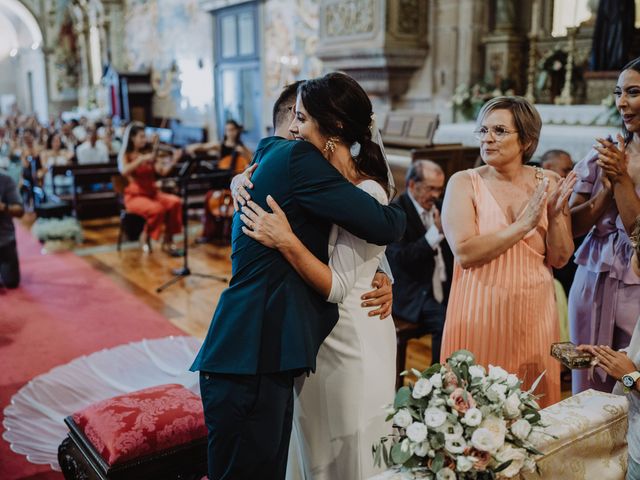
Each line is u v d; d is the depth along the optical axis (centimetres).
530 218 217
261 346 173
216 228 808
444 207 239
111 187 976
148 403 249
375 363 209
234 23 1287
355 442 207
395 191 202
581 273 255
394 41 860
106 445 229
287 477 223
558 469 182
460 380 161
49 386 398
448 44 869
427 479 160
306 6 1079
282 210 176
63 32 2088
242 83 1299
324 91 176
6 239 599
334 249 185
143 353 454
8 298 580
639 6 723
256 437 176
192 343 473
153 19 1594
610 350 183
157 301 576
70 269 679
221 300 182
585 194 252
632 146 238
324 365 205
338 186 172
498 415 156
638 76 223
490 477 153
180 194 836
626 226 227
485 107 229
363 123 180
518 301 229
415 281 368
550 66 782
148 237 748
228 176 775
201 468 244
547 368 237
